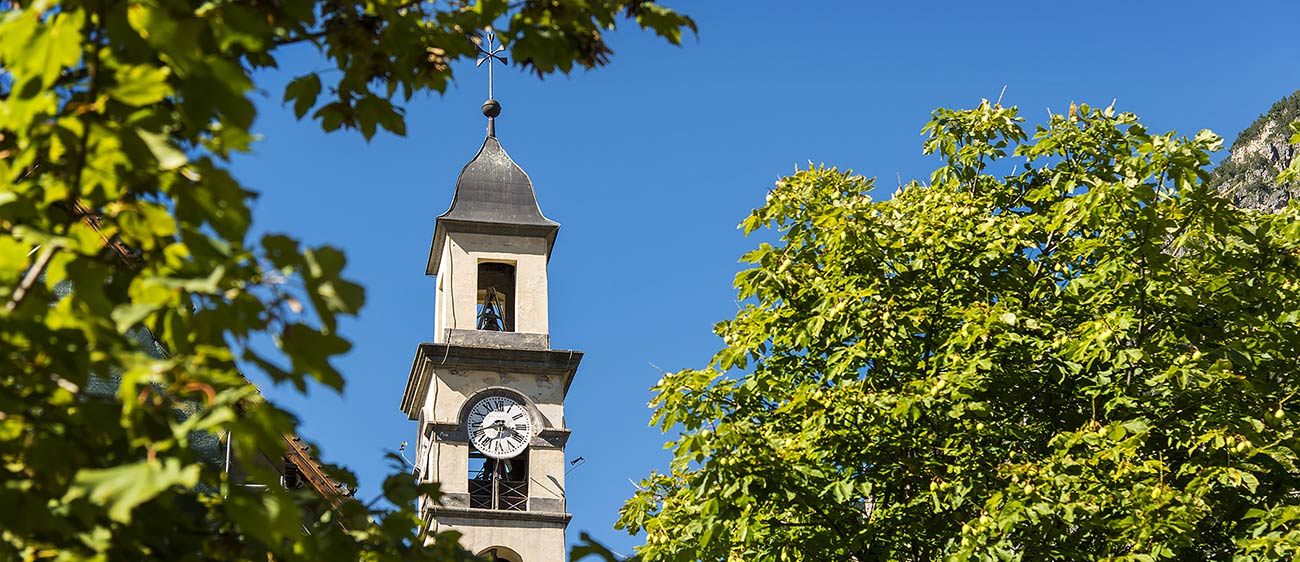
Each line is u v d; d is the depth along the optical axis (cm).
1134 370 1617
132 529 506
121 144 477
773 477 1557
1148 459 1497
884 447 1633
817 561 1602
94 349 486
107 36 475
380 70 619
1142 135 1811
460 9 639
